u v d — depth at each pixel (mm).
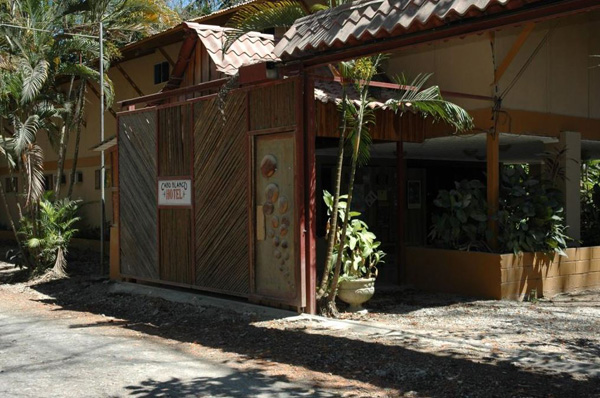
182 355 7410
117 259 13344
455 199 11305
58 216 14781
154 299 11023
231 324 8945
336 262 9367
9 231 24453
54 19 15531
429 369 6539
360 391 5965
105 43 16250
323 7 9609
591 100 12750
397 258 11906
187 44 12336
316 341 7801
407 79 12281
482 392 5816
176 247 11359
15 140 13898
